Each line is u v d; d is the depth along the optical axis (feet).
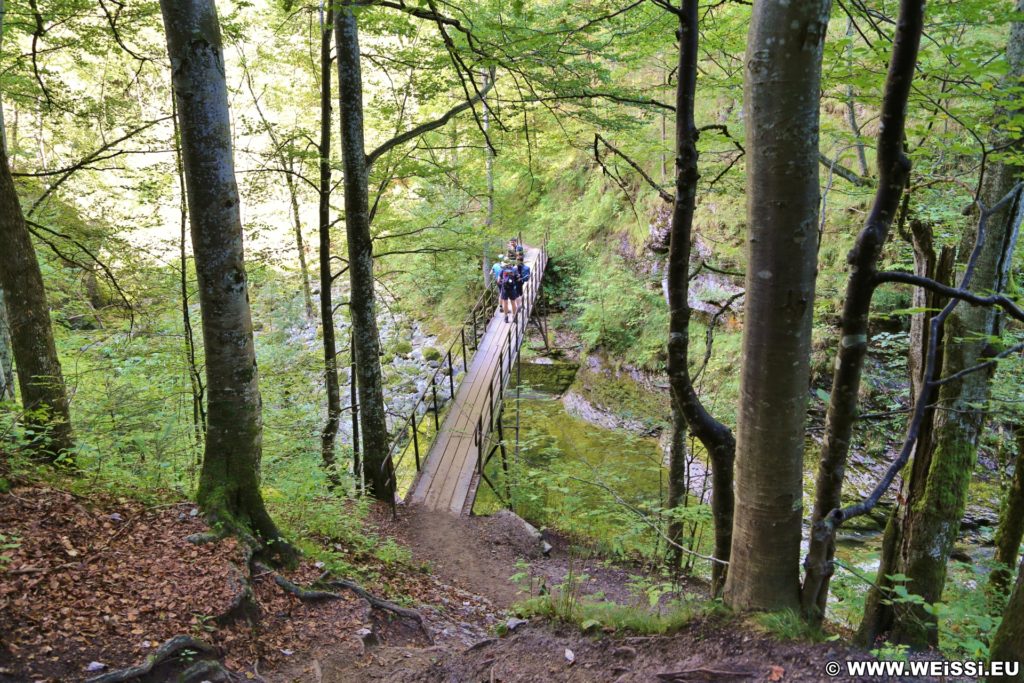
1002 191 13.09
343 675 12.51
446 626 16.98
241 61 34.96
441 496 29.66
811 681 8.84
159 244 29.17
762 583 10.34
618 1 19.95
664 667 10.23
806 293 9.20
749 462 10.06
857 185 22.38
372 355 29.30
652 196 57.62
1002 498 21.33
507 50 18.16
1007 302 8.36
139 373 28.14
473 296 65.51
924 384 8.81
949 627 15.19
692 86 10.04
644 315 55.11
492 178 49.96
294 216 38.14
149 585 12.62
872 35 20.98
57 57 34.37
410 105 32.22
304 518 21.11
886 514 31.14
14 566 11.55
